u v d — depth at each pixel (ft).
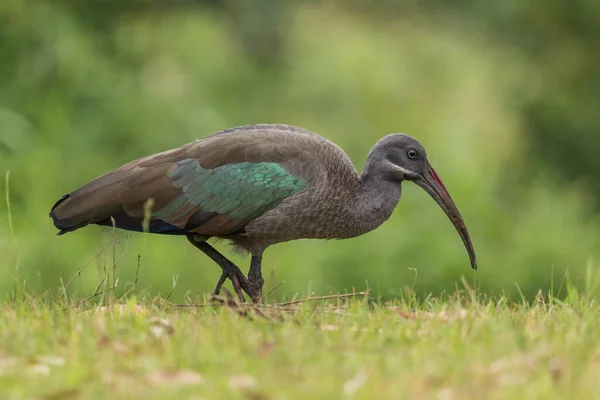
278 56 98.43
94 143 63.21
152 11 80.59
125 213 29.17
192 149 29.76
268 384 19.72
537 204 65.46
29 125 60.49
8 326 23.84
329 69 96.63
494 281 57.41
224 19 98.27
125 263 53.93
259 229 30.01
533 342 22.39
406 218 60.85
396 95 94.63
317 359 21.21
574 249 59.62
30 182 57.11
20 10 64.85
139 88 69.31
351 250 57.06
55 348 22.15
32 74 64.13
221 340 22.39
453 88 98.22
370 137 86.07
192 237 30.37
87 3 72.69
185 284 54.39
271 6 99.30
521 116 75.20
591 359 21.45
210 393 19.24
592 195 71.31
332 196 30.30
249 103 86.94
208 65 82.33
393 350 22.06
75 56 65.31
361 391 19.31
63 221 29.32
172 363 20.95
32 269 50.65
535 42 75.77
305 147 30.17
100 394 19.27
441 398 19.26
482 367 20.68
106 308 26.71
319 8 117.60
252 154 29.68
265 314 25.00
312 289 53.72
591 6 73.77
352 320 25.04
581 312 26.09
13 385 19.89
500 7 79.36
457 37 112.27
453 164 70.28
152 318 24.86
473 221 61.82
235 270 30.25
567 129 73.15
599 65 74.08
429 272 56.85
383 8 121.19
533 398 18.85
